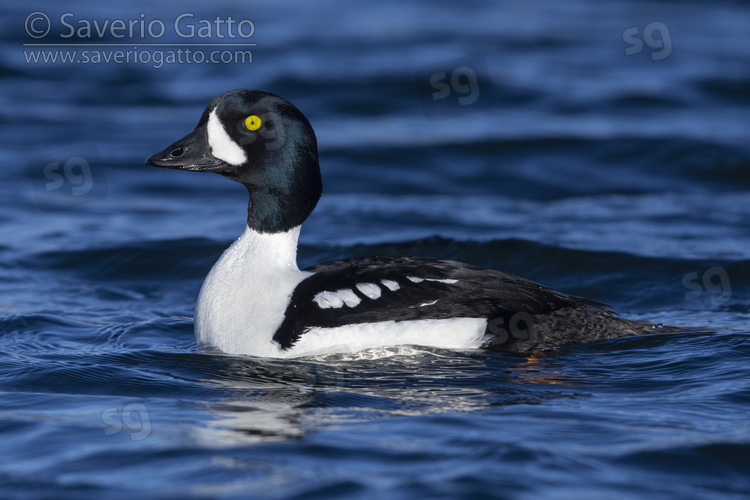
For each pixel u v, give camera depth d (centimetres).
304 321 930
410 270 959
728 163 1908
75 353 977
